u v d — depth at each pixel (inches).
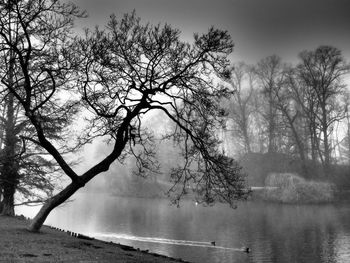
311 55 2578.7
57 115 917.2
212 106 713.0
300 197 2267.5
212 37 658.2
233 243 1214.9
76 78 770.2
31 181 1039.6
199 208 2246.6
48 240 663.1
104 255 590.2
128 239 1290.6
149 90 700.0
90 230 1487.5
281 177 2482.8
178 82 705.6
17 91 953.5
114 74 714.2
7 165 986.7
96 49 679.1
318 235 1283.2
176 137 757.3
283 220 1628.9
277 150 2896.2
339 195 2297.0
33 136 988.6
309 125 2608.3
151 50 677.9
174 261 689.0
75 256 541.0
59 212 2153.1
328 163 2534.5
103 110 724.0
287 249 1112.8
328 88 2578.7
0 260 460.4
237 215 1862.7
